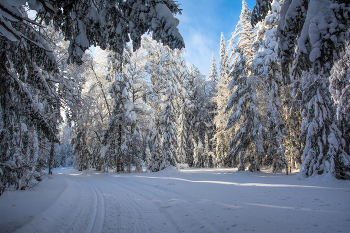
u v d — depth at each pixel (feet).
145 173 71.82
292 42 10.12
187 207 19.04
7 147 24.17
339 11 7.77
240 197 22.07
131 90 84.89
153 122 86.74
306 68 9.01
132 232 13.39
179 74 89.86
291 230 11.69
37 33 17.34
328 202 18.31
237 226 12.92
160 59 79.46
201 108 110.93
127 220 16.05
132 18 12.90
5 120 23.06
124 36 13.92
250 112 53.16
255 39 58.65
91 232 13.47
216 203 19.66
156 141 79.92
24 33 16.34
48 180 47.37
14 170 24.91
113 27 13.88
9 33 10.20
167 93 78.54
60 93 29.27
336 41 7.77
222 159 91.09
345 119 36.14
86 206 21.29
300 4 9.37
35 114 24.89
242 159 55.93
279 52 10.68
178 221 15.46
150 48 82.74
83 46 12.95
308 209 16.15
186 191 27.55
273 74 50.60
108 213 18.29
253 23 12.76
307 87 40.88
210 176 50.67
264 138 51.13
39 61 17.48
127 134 77.71
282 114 53.72
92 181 49.67
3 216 15.70
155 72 84.79
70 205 21.75
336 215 14.16
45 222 15.05
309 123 41.32
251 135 52.70
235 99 56.49
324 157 37.42
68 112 31.55
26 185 30.91
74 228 14.32
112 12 13.08
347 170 34.55
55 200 22.09
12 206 19.16
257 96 53.67
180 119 105.81
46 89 21.45
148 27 12.59
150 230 13.69
